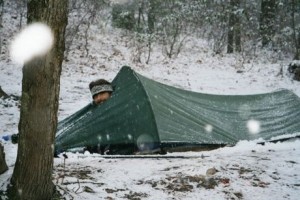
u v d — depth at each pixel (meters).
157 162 5.43
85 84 13.42
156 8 21.53
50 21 3.20
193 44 22.42
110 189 4.17
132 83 6.87
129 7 23.61
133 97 6.67
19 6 20.31
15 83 12.63
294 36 19.88
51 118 3.40
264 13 22.69
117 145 6.43
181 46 20.53
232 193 4.24
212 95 8.21
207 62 18.94
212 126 6.99
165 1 21.22
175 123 6.54
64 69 14.95
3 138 7.11
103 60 16.81
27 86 3.30
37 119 3.34
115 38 20.80
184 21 22.64
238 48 22.17
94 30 21.06
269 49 22.42
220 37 23.45
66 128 6.95
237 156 5.79
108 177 4.58
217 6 23.22
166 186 4.34
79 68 15.34
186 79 15.74
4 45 16.02
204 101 7.83
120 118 6.57
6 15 19.70
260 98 8.72
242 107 8.16
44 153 3.43
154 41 20.66
